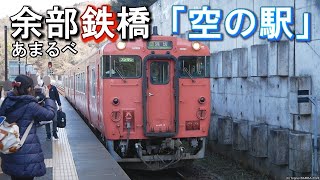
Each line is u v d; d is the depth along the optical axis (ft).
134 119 31.58
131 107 31.60
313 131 29.58
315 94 29.53
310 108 30.14
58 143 37.29
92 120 42.57
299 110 29.96
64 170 26.30
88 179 23.97
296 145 29.89
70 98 86.79
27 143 14.98
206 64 32.83
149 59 31.55
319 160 28.12
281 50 32.78
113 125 31.50
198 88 32.53
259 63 35.88
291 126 32.17
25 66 83.10
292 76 31.68
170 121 31.96
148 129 31.58
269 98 35.40
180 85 32.12
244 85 40.14
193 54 32.50
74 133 44.14
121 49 31.58
